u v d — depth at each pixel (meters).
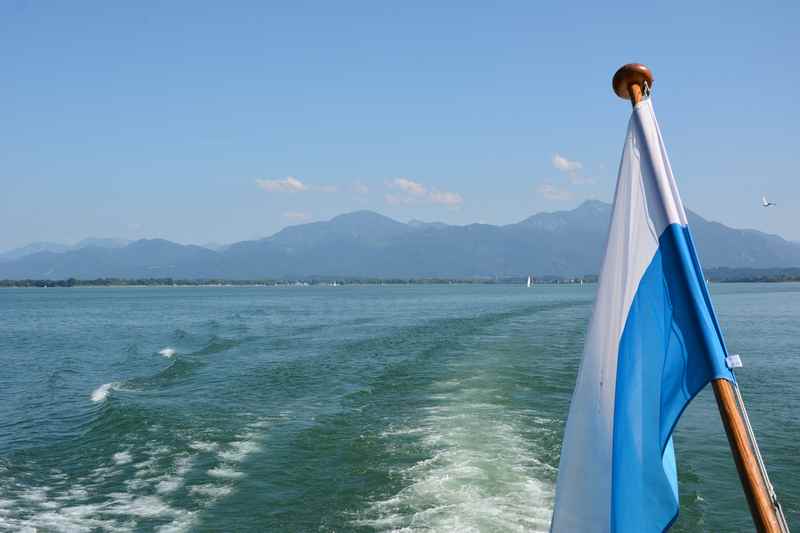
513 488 11.15
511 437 14.13
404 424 15.65
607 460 3.18
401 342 34.12
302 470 12.75
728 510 10.80
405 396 19.14
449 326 44.91
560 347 30.59
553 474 11.80
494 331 40.06
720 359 3.02
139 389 22.45
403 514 10.38
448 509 10.41
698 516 10.58
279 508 11.04
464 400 18.11
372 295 150.00
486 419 15.77
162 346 38.09
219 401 19.50
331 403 18.70
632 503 3.06
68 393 23.25
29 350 38.50
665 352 3.13
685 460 13.16
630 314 3.25
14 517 11.04
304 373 24.41
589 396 3.29
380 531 9.91
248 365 27.09
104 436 16.09
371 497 11.18
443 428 15.05
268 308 84.00
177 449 14.48
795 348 31.58
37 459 14.48
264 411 17.94
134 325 57.59
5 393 23.67
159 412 17.92
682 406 3.02
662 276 3.22
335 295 155.62
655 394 3.12
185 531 10.39
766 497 2.60
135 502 11.62
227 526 10.47
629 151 3.38
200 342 39.53
